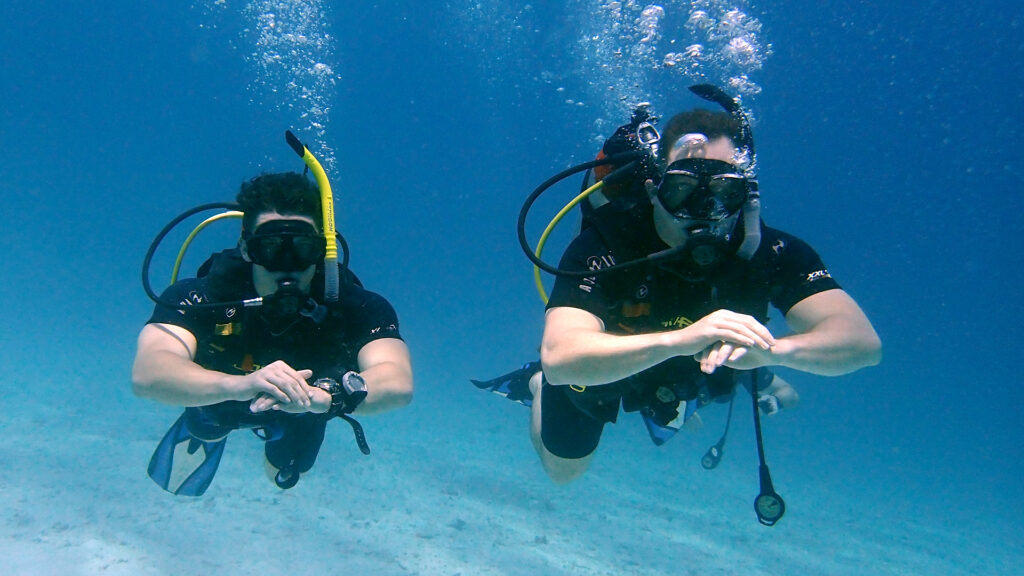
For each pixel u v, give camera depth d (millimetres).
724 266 2387
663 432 3299
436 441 10352
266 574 4719
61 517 5297
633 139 2584
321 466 7750
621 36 9977
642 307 2498
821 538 8211
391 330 2928
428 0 46156
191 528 5387
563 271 2291
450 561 5383
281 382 2244
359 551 5355
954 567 7957
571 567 5645
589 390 2777
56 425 8219
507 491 7852
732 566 6418
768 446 18266
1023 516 13578
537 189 2363
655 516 7812
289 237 2471
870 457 20578
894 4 35625
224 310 2719
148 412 9633
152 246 2701
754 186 2359
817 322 2273
